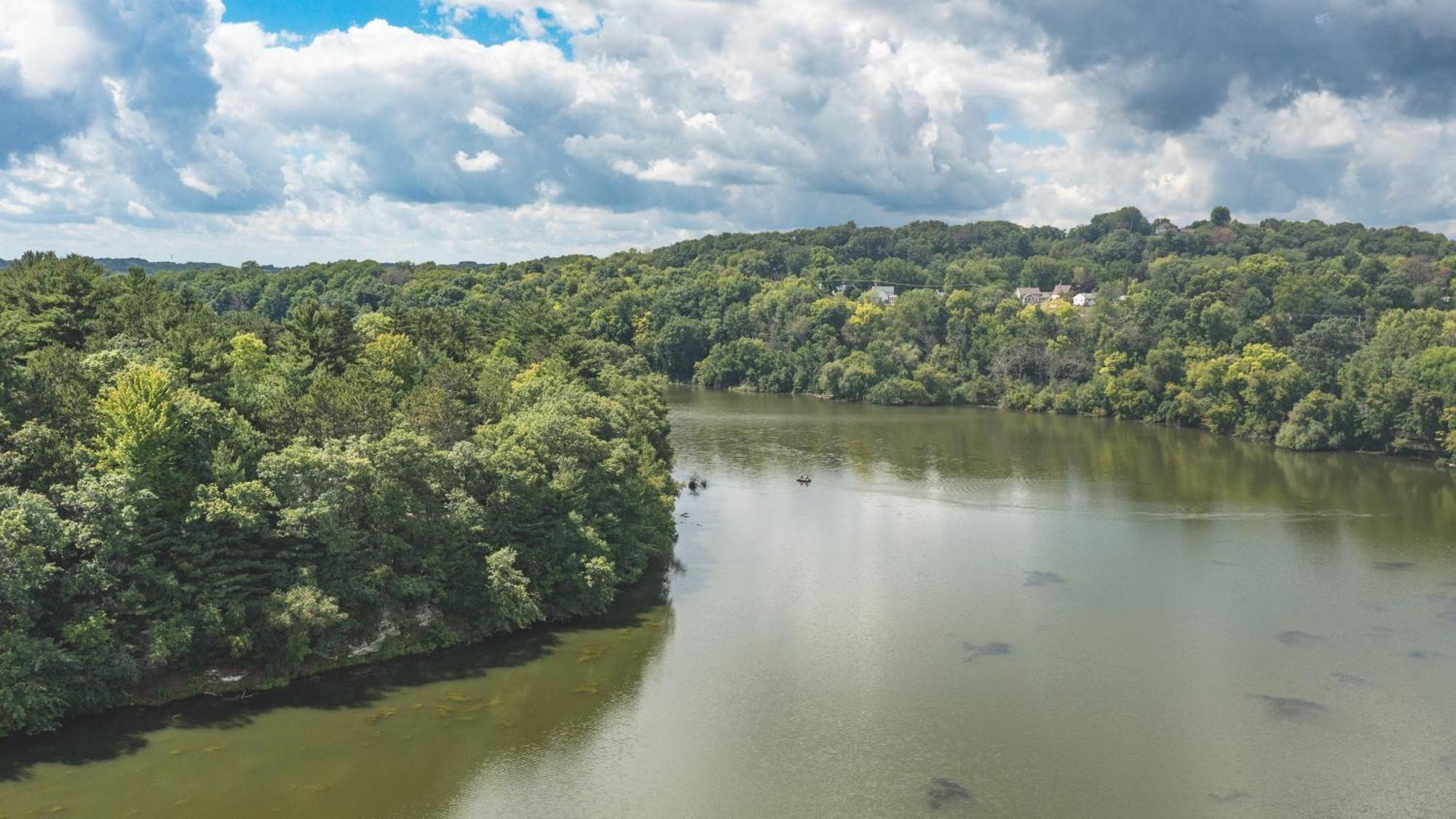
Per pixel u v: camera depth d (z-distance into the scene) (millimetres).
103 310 105938
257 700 68500
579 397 106000
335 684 71500
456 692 70875
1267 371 196125
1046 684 73938
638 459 99562
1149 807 57781
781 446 178500
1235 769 62188
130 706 66250
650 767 61594
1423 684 74438
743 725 67000
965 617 87438
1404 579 99062
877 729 66750
